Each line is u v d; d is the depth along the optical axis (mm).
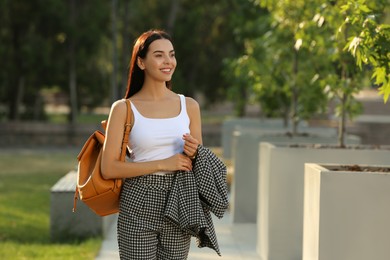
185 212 6723
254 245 14258
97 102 55938
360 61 8453
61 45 46938
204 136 45344
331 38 12828
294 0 14875
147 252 6777
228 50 50812
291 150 12250
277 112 24891
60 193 14734
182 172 6840
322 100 17312
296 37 13750
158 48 6941
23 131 44438
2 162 33750
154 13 49188
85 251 13039
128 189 6828
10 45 46312
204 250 13422
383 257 8258
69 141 44781
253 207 17312
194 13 48344
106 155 6848
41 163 33469
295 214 12258
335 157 12273
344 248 8289
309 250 8906
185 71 50281
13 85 47375
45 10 44438
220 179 6910
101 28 47844
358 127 43000
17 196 22000
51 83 48344
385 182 8234
